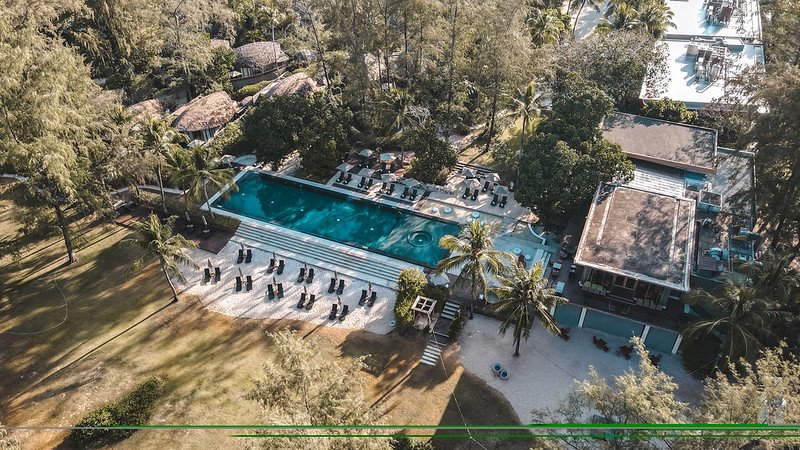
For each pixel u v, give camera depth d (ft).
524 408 131.75
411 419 129.29
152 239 150.92
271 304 162.91
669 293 142.51
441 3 211.41
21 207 168.55
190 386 138.41
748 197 159.22
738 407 98.43
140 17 256.52
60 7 218.38
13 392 138.92
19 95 147.13
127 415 130.00
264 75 286.05
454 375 140.26
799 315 132.46
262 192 210.38
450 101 230.68
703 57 248.93
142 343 151.02
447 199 200.64
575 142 174.29
